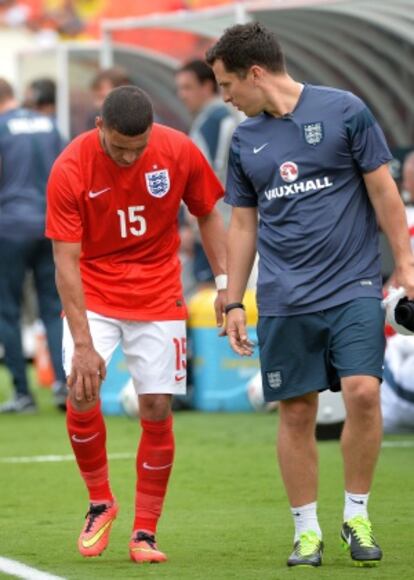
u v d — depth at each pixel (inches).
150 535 880.9
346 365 837.8
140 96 837.2
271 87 847.1
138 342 892.6
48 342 1795.0
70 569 845.2
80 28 2915.8
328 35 1861.5
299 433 860.6
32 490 1178.0
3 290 1796.3
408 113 1926.7
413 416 1464.1
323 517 1022.4
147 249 892.6
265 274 860.0
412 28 1744.6
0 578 814.5
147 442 890.7
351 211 847.1
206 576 816.9
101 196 866.8
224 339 1765.5
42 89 1909.4
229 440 1471.5
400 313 837.8
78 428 883.4
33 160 1779.0
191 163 889.5
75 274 863.1
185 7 2613.2
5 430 1620.3
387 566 840.9
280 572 826.8
